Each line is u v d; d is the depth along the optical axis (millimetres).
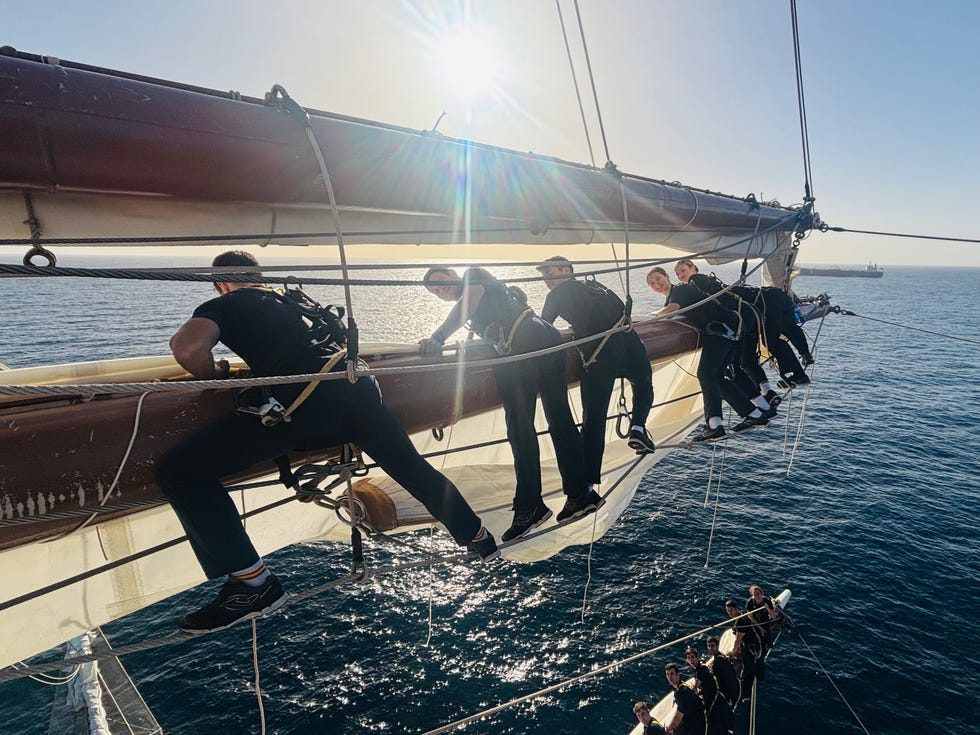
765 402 5594
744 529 19844
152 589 3252
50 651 13781
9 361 32188
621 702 12586
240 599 2133
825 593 16188
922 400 37938
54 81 1583
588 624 15000
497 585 16609
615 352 3568
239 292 2121
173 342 1880
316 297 55500
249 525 3801
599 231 4613
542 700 12664
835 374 46094
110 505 2018
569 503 3357
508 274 109500
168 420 2098
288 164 2141
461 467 4426
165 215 2184
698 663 10047
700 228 5766
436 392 3072
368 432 2412
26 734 11578
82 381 2465
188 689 13008
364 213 2844
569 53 4500
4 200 1799
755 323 5660
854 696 12523
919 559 17922
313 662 13820
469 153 2855
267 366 2104
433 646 14305
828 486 23656
